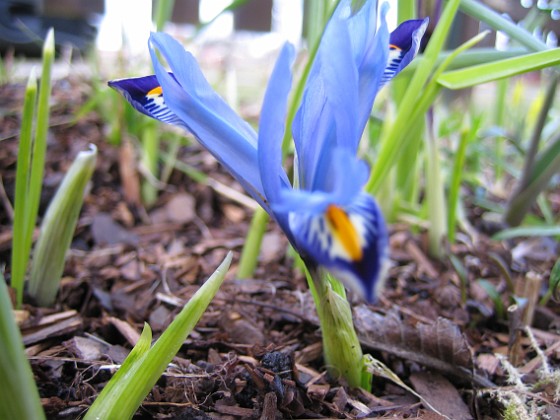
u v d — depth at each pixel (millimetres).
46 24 727
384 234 104
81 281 246
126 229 326
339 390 171
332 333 168
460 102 565
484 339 224
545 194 405
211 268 281
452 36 449
